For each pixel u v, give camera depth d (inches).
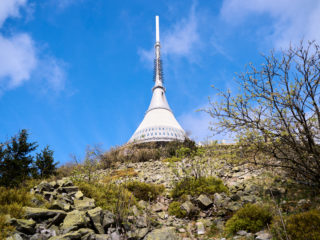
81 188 298.2
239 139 203.3
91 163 395.2
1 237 150.4
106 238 185.2
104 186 346.9
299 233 149.3
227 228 209.5
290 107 187.6
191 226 243.0
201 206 279.6
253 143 200.7
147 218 241.6
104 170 584.4
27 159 507.5
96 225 201.9
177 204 292.4
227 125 203.8
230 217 237.6
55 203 224.2
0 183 398.9
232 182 340.2
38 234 171.5
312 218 156.4
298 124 191.0
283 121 192.2
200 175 378.6
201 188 317.1
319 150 192.4
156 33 2466.8
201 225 234.4
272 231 167.6
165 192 357.1
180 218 269.7
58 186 288.0
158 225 243.4
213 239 201.3
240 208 242.5
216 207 273.0
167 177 445.7
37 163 573.9
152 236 189.5
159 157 708.7
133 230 210.1
